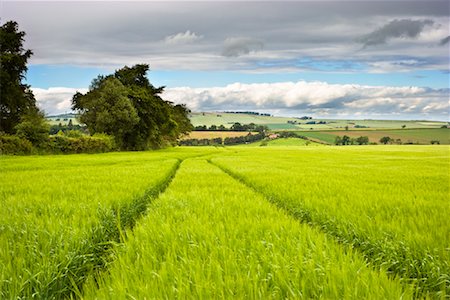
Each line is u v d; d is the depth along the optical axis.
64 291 4.76
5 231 6.43
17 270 4.54
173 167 26.53
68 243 5.47
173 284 3.98
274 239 5.68
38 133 48.94
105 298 3.68
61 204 8.82
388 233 6.28
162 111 77.38
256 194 12.46
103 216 7.66
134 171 20.77
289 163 34.44
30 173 19.44
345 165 31.69
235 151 77.19
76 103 70.31
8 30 48.88
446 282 4.63
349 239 6.59
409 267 5.19
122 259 4.88
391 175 20.05
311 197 10.65
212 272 4.23
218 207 8.96
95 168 23.70
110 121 64.38
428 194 11.44
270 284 4.07
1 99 47.59
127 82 75.88
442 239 5.79
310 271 4.10
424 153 63.47
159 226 6.65
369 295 3.51
